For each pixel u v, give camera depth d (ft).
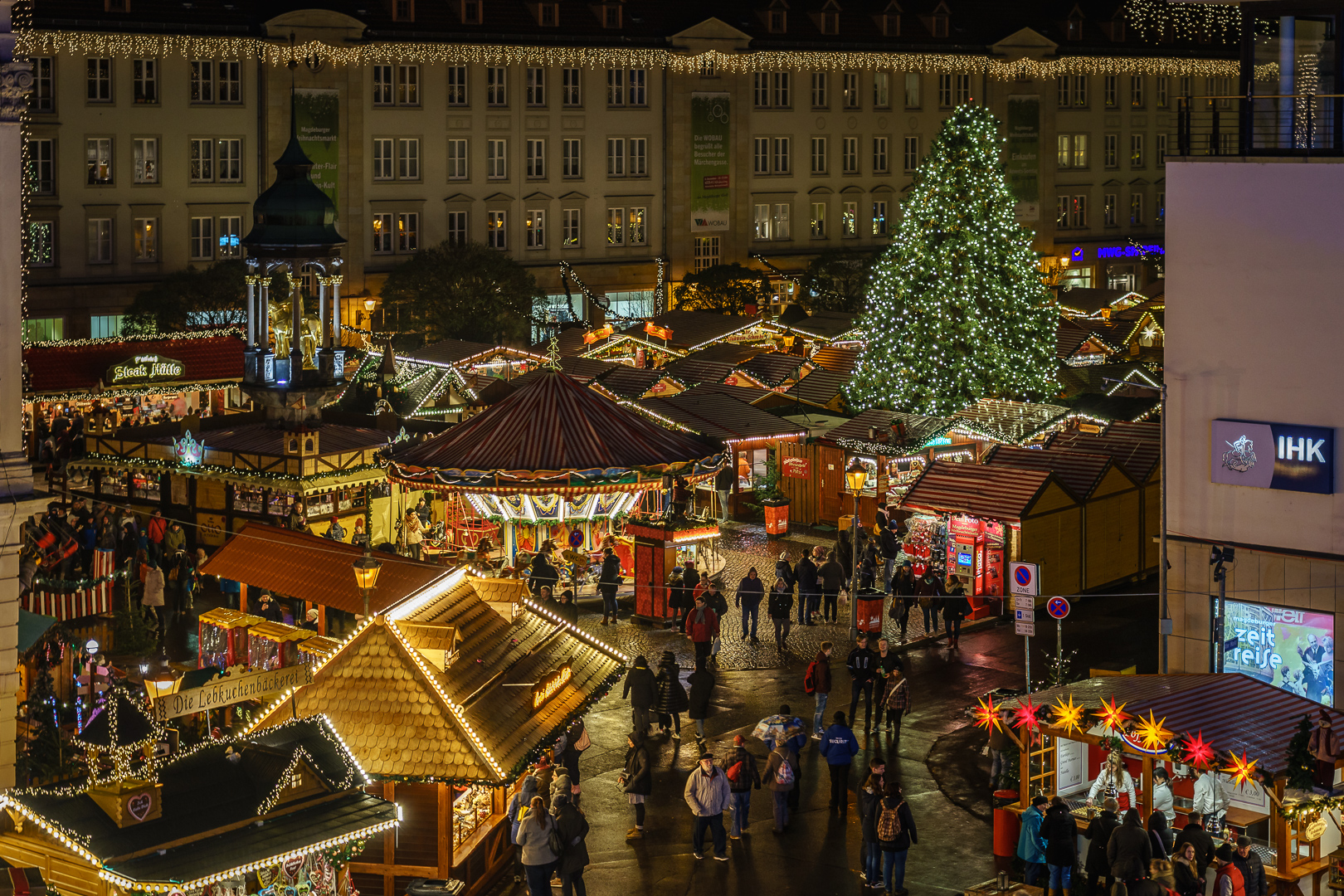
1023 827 72.28
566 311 284.82
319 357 155.43
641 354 217.36
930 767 92.02
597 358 217.77
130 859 53.67
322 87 256.32
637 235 293.84
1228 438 90.84
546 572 125.18
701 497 165.37
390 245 267.39
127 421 191.11
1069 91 339.57
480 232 276.62
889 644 118.52
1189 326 92.43
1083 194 343.67
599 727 99.76
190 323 224.33
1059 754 77.30
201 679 66.44
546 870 70.44
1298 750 68.13
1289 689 90.53
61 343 190.39
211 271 227.40
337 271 159.74
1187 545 93.35
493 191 277.03
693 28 291.99
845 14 314.96
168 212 245.45
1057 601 86.17
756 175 305.12
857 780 90.02
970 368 175.52
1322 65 89.10
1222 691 76.23
